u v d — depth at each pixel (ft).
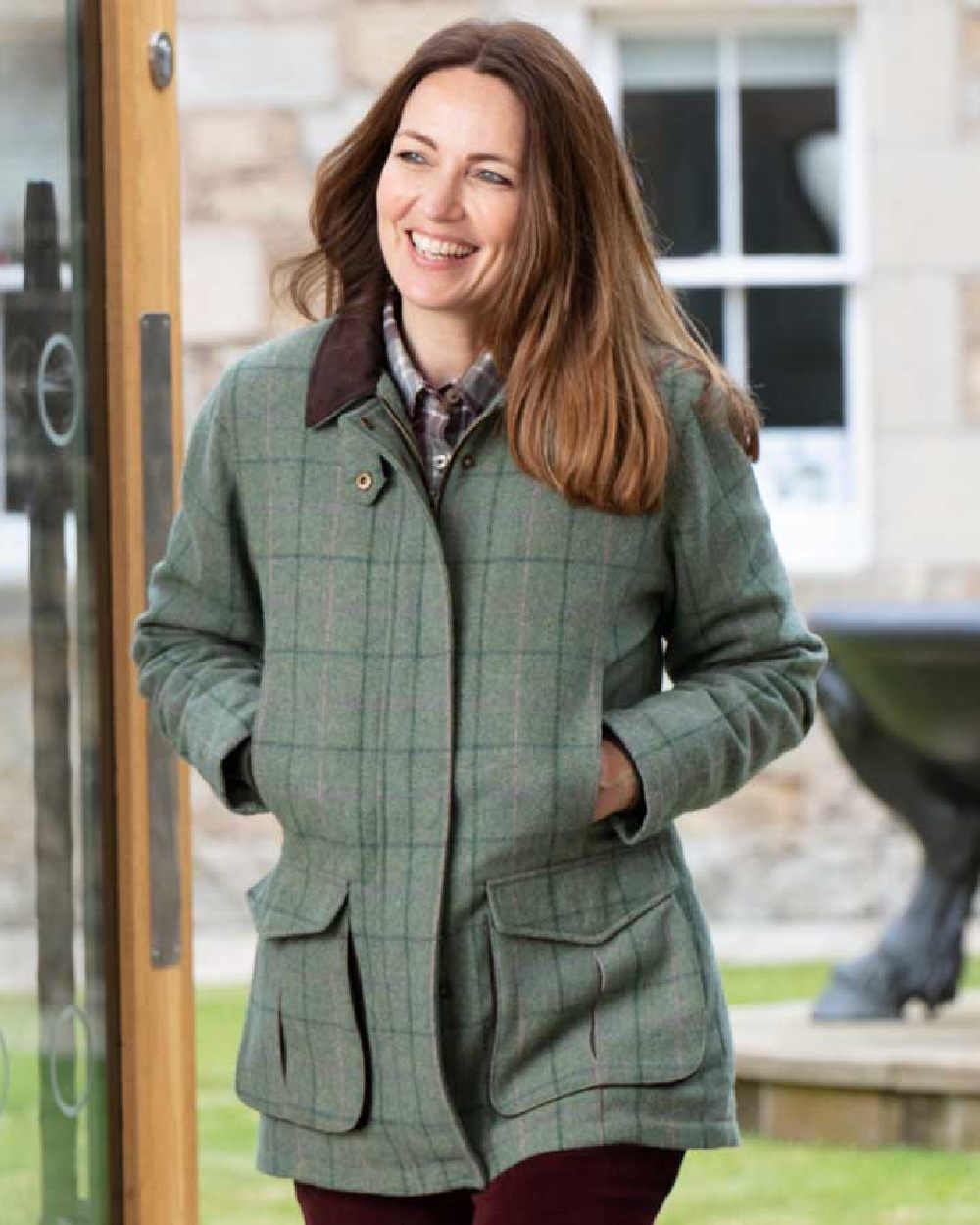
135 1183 22.61
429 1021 18.43
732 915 63.00
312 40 64.28
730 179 66.33
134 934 22.61
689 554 19.24
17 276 21.95
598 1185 18.47
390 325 19.33
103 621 22.48
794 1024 44.06
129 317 22.47
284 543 19.03
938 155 64.80
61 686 22.30
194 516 19.72
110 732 22.53
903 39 64.75
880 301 65.00
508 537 18.69
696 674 19.62
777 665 19.62
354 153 19.42
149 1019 22.67
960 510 64.64
